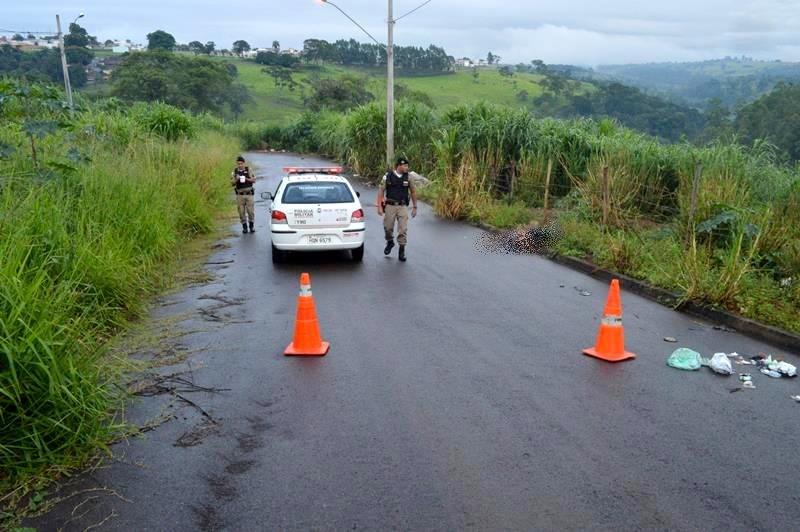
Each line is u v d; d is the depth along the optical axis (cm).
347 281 998
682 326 768
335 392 559
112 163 1148
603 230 1195
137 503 389
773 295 784
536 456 445
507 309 838
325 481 413
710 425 496
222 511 381
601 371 613
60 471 423
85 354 509
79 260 715
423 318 793
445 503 387
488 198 1695
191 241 1360
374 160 2977
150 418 507
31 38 9000
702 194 1024
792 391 566
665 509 382
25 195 811
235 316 800
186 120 2638
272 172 3294
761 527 366
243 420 504
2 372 428
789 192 1033
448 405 531
